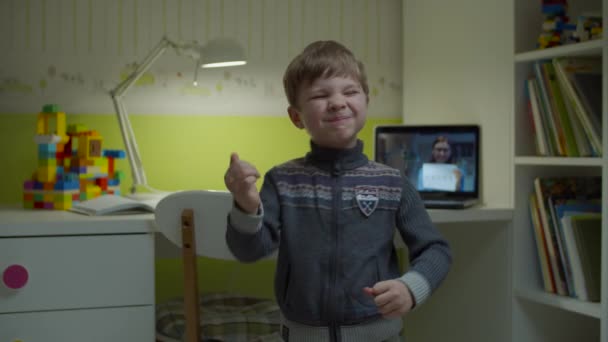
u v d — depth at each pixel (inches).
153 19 79.7
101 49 78.2
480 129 73.0
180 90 81.2
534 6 67.8
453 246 77.3
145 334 56.1
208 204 50.9
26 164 76.1
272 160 85.0
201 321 63.6
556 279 64.8
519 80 66.6
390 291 40.4
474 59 75.0
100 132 78.7
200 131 82.2
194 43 70.8
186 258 51.8
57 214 60.3
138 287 55.8
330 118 45.7
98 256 54.9
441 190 74.0
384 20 89.4
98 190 70.3
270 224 44.8
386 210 46.9
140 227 55.7
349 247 45.4
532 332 69.3
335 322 45.0
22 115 75.8
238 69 83.3
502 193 70.7
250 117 84.0
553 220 64.7
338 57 46.5
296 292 45.6
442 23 80.7
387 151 77.3
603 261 56.0
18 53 75.4
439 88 81.6
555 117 63.1
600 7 71.0
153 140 80.4
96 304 54.9
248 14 83.2
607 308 56.0
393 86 90.0
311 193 46.6
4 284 52.5
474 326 73.9
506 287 68.9
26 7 75.5
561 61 61.9
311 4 85.8
